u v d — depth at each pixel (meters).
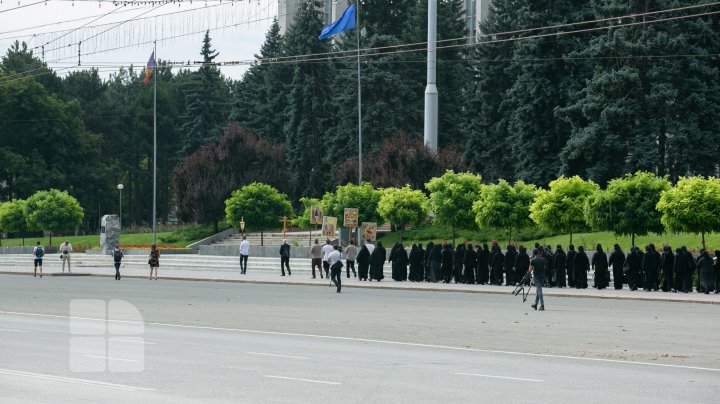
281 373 24.08
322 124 142.88
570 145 98.00
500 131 120.06
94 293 58.59
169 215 196.88
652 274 58.84
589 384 22.53
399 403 19.62
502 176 121.44
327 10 188.38
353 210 76.50
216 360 26.62
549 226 73.00
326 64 143.50
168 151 189.75
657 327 37.25
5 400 19.75
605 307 47.91
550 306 48.53
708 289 57.19
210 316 42.03
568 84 107.81
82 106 191.50
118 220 114.62
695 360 27.50
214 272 88.06
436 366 25.66
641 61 96.00
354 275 76.69
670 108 95.69
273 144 137.00
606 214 67.56
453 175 82.69
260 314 43.19
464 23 141.00
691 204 62.16
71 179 164.12
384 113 130.12
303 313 43.78
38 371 24.11
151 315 42.53
